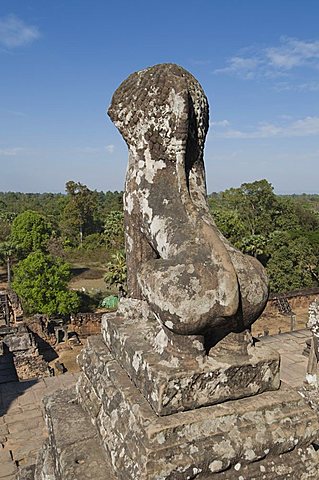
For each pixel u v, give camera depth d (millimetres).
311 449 2635
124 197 3203
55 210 60375
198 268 2365
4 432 7480
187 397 2443
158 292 2373
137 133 2973
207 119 3119
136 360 2719
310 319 6953
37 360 12781
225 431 2412
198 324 2342
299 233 27953
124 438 2506
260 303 2516
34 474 3801
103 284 31891
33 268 19297
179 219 2689
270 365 2662
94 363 3336
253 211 38500
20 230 31312
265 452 2455
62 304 18953
